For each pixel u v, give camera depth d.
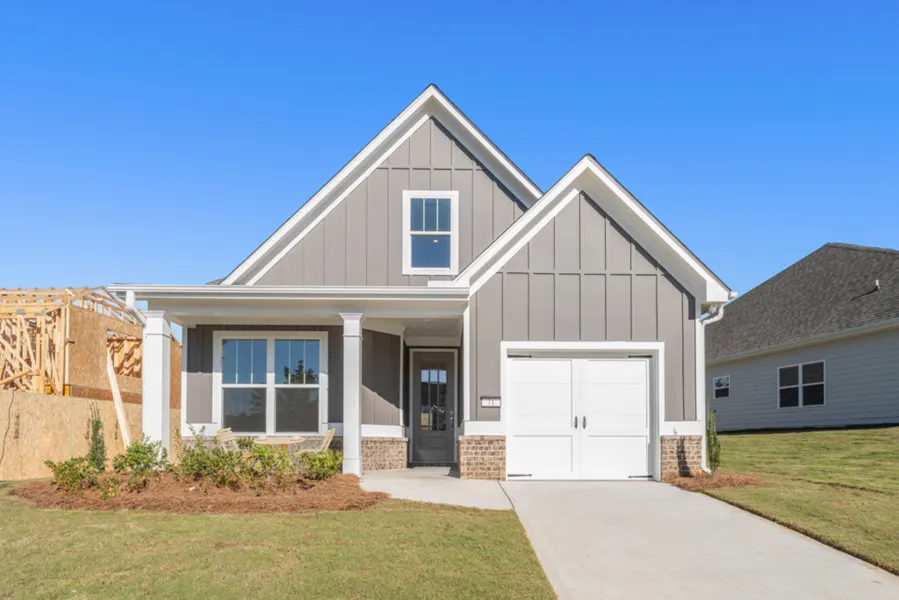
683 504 10.40
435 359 17.09
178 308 13.26
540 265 13.22
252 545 7.69
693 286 13.23
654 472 12.91
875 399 20.20
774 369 24.98
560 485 12.16
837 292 24.06
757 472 13.84
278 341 14.88
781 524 9.13
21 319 19.11
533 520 9.37
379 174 15.36
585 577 7.20
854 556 7.83
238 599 6.18
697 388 13.05
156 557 7.26
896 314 19.12
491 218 15.33
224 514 9.24
